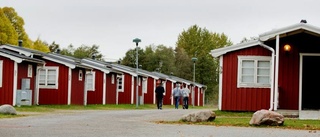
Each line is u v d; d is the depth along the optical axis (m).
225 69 25.34
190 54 105.00
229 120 18.77
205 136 12.72
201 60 90.94
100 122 17.70
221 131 14.28
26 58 30.69
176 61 93.56
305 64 26.78
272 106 22.94
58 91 35.81
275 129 15.36
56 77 35.84
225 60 25.36
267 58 24.94
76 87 37.44
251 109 25.05
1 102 29.98
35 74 33.84
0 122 16.81
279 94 24.56
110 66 46.81
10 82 30.06
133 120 19.20
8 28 65.88
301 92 24.45
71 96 36.41
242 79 25.20
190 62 92.44
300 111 22.53
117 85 46.41
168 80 59.56
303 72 26.86
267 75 25.00
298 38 24.42
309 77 26.81
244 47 25.05
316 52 24.47
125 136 12.55
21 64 31.06
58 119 18.94
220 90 25.38
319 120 19.44
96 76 41.78
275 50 24.77
